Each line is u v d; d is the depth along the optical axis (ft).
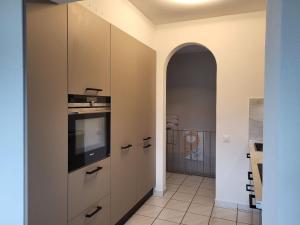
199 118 15.89
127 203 8.50
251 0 8.48
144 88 9.72
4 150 4.39
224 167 10.19
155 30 10.97
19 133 4.25
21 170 4.27
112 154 7.38
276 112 2.13
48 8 4.66
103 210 6.93
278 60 2.08
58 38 4.95
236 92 9.91
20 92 4.20
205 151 15.75
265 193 2.87
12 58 4.23
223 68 10.04
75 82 5.55
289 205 1.99
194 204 10.43
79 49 5.66
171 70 16.46
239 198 10.01
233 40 9.84
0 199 4.50
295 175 1.97
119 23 7.98
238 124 9.94
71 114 5.48
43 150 4.63
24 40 4.16
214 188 12.53
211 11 9.46
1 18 4.26
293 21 1.96
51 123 4.82
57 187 5.06
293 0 1.96
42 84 4.55
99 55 6.51
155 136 11.15
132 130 8.73
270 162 2.52
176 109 16.39
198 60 15.81
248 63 9.69
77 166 5.76
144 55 9.64
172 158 16.47
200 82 15.83
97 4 6.82
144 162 9.96
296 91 1.96
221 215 9.41
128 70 8.28
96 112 6.52
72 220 5.60
